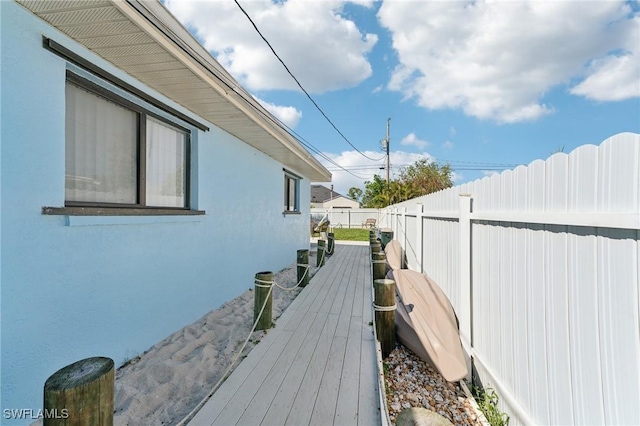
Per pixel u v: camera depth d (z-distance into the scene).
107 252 2.46
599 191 1.39
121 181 2.74
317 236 16.00
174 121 3.37
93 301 2.34
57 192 2.06
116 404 2.08
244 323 3.61
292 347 2.94
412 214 6.36
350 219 24.11
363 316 3.83
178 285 3.36
